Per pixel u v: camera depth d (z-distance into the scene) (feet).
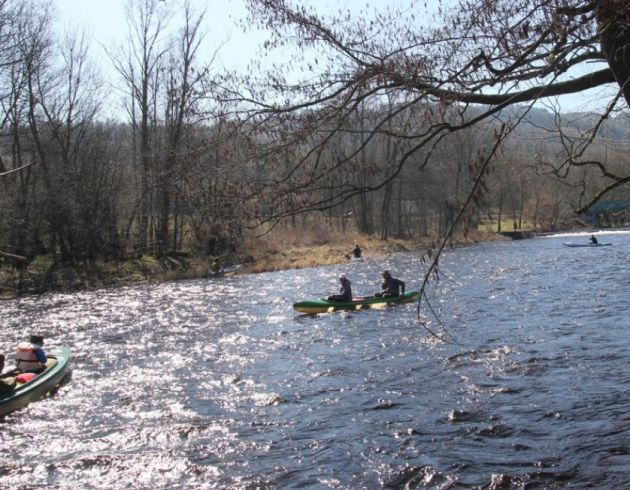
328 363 46.37
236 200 13.94
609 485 24.73
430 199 162.61
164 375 45.16
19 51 101.86
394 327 59.52
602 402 33.94
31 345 43.68
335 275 111.04
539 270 102.73
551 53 12.17
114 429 34.27
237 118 13.88
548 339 50.01
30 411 37.70
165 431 33.58
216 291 95.61
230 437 32.37
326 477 27.09
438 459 28.07
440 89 13.39
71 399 39.93
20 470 29.30
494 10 12.26
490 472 26.53
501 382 38.75
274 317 69.67
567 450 28.17
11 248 108.06
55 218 112.78
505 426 31.40
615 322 55.72
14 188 107.65
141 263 116.47
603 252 132.67
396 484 26.07
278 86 13.82
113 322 69.46
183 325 66.23
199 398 39.22
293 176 13.93
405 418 33.42
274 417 35.01
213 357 50.42
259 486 26.68
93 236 114.42
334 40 13.56
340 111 13.78
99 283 106.52
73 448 31.78
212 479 27.68
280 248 138.51
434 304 71.97
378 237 176.14
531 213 201.87
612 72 12.76
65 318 73.26
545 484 25.21
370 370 43.60
